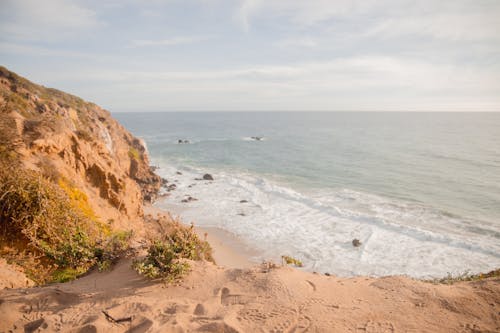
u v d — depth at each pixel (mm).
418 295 4758
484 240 23344
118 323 4340
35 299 4891
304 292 4996
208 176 44750
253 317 4340
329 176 46094
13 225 7645
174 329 4078
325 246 22844
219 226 27078
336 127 142750
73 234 7738
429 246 22219
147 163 42250
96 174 14883
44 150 12133
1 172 8242
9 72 27906
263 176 47406
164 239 7168
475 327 3967
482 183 38906
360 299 4773
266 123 182500
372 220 27188
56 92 35656
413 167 49875
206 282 5625
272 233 25359
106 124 37375
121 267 6508
